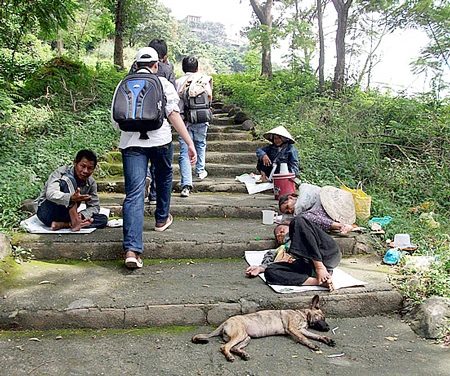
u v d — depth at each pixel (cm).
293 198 456
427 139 743
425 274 381
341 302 352
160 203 455
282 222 440
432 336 321
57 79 991
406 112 837
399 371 277
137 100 387
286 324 319
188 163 588
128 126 390
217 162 722
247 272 385
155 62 420
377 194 604
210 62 4269
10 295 337
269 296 346
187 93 606
